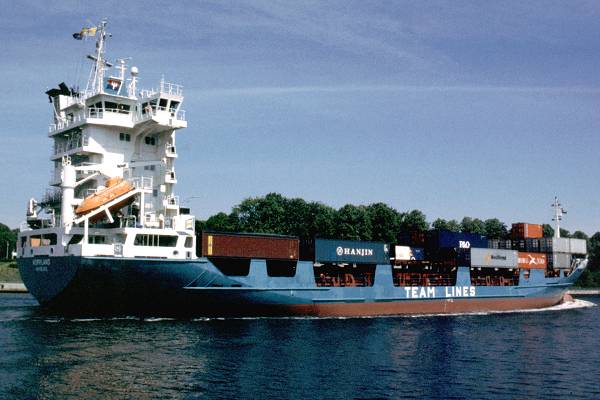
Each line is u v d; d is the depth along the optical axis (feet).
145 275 143.54
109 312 150.92
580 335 161.17
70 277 142.10
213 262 161.38
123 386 89.51
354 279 189.98
